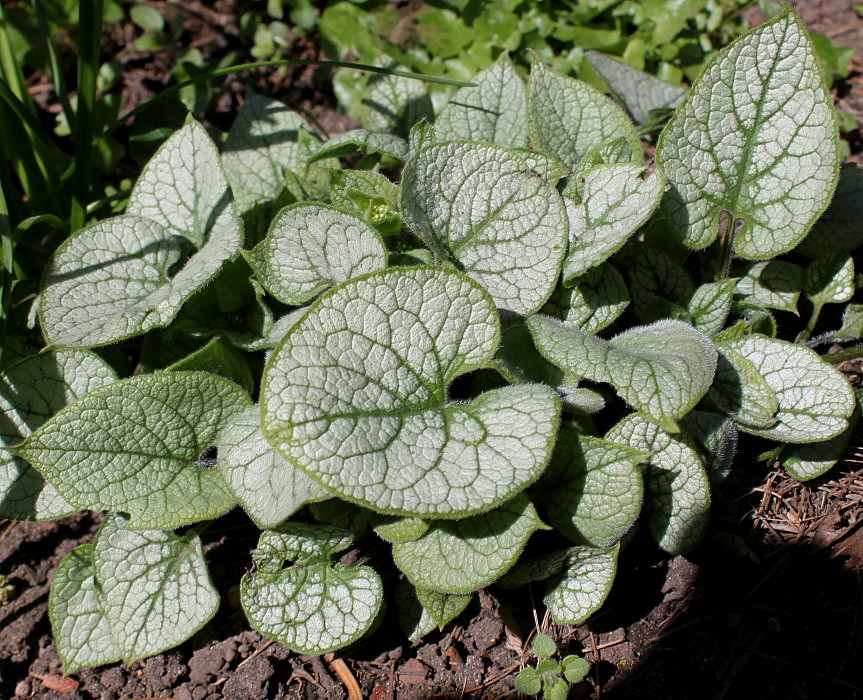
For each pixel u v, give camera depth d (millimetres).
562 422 895
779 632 896
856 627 890
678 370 857
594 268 917
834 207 964
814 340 962
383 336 856
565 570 894
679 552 904
